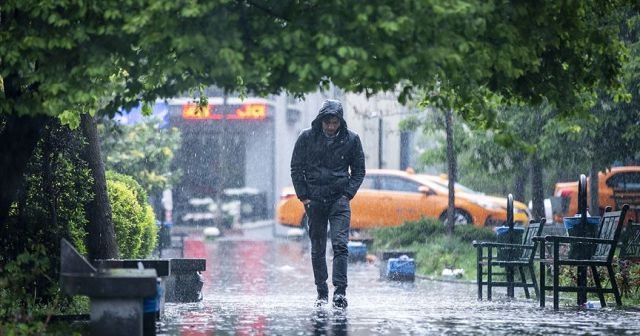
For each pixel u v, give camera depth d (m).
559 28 24.83
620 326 25.66
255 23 21.94
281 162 138.62
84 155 33.97
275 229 125.75
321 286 33.56
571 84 27.34
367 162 130.25
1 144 25.66
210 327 25.72
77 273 20.69
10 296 24.08
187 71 22.64
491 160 67.62
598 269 38.22
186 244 89.19
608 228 32.16
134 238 42.72
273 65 21.25
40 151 29.00
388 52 20.75
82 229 31.36
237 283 50.28
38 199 28.81
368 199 81.31
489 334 23.80
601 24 27.41
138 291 20.06
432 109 71.38
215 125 131.75
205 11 20.50
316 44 21.22
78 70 22.14
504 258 38.44
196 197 129.50
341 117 32.72
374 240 73.75
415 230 71.56
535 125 58.56
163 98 23.09
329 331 24.59
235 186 132.50
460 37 21.31
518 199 84.94
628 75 50.47
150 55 22.31
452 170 67.62
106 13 21.36
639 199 76.25
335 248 32.53
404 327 25.47
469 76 22.88
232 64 20.75
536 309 31.38
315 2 21.59
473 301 36.62
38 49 22.36
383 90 21.59
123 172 76.56
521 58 23.58
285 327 25.61
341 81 21.44
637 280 36.50
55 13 21.80
